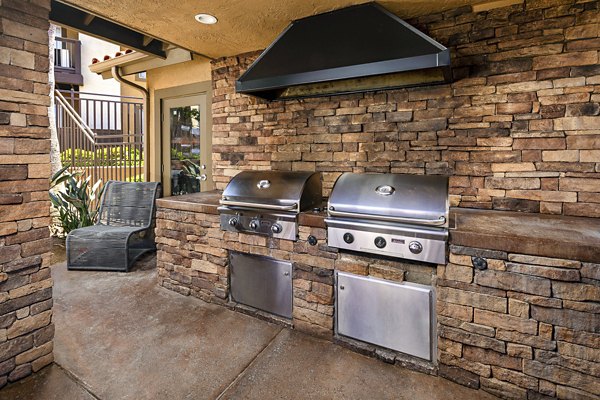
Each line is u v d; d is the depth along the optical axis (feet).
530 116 7.57
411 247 6.44
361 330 7.27
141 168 22.43
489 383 6.02
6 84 5.81
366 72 7.28
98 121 31.17
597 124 7.02
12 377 6.08
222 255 9.18
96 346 7.32
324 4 7.93
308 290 7.87
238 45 10.66
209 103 12.96
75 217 15.24
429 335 6.59
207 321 8.47
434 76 8.30
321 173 9.18
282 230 8.03
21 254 6.14
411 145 8.81
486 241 5.86
